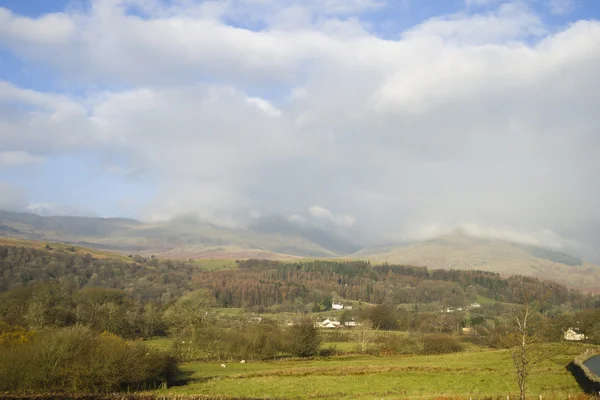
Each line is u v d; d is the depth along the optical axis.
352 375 68.06
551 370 64.81
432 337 114.00
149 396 46.78
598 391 43.56
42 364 52.06
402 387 55.12
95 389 52.78
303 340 101.25
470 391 50.09
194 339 96.44
